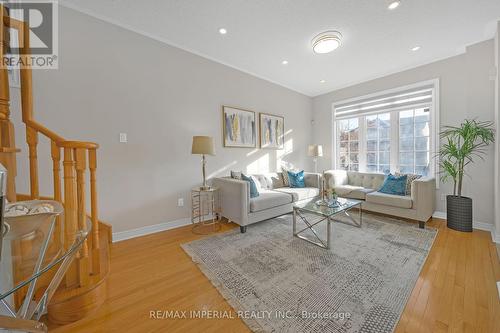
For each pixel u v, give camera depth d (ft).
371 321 4.30
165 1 7.14
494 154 9.16
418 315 4.44
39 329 2.44
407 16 7.82
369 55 10.82
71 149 4.36
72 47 7.46
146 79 9.09
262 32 8.86
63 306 4.31
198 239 8.57
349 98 15.25
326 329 4.11
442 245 7.82
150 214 9.29
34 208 3.06
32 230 2.85
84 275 4.58
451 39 9.39
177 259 6.97
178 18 8.01
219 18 8.00
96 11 7.68
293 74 13.32
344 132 15.87
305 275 5.95
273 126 14.56
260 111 13.79
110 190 8.30
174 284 5.64
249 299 5.00
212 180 11.28
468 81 9.95
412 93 12.24
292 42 9.61
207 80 11.09
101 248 6.46
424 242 8.08
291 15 7.78
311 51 10.45
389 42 9.58
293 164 16.08
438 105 11.17
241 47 10.09
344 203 9.28
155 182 9.43
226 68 11.89
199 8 7.45
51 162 7.22
